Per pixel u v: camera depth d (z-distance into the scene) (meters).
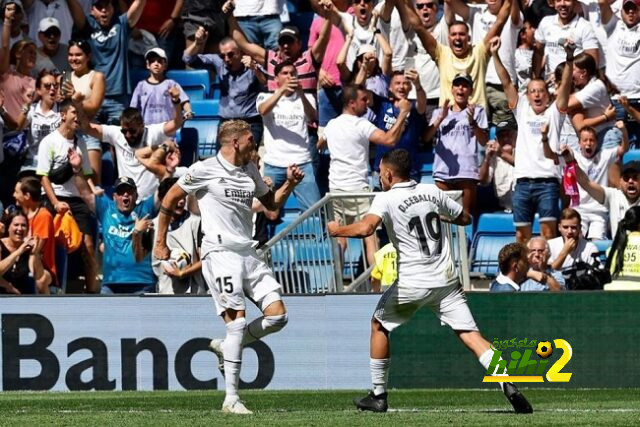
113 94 45.03
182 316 32.50
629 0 42.56
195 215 36.06
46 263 36.66
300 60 43.12
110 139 40.88
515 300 31.41
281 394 30.36
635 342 31.14
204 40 47.25
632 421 21.81
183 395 30.33
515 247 32.19
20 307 32.47
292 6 51.03
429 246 23.30
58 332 32.44
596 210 38.94
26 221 36.03
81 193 39.88
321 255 34.69
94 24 46.59
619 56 43.06
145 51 47.38
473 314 31.56
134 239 35.41
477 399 28.28
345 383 32.12
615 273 33.00
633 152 41.78
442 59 42.75
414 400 28.06
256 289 24.16
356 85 39.59
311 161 41.38
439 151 40.47
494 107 43.12
